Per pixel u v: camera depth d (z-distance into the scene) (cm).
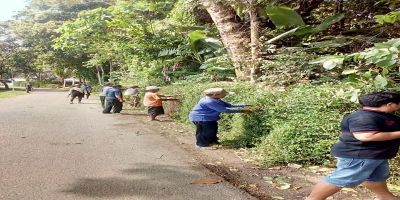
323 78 818
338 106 600
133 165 567
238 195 435
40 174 509
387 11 1050
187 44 1534
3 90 4616
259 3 1058
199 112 711
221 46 1352
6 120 1098
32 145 705
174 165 571
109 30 1781
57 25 4959
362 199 431
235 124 769
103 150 673
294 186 485
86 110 1514
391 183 484
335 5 1146
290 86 790
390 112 323
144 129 952
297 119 614
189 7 1376
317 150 575
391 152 328
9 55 5216
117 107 1380
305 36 1121
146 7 1594
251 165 588
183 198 423
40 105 1803
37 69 5600
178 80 1525
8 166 548
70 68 5066
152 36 1666
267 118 673
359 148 323
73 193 435
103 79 3500
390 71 680
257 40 1041
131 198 420
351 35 1107
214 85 931
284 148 593
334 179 338
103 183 475
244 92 819
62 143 732
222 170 557
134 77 1889
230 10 1212
